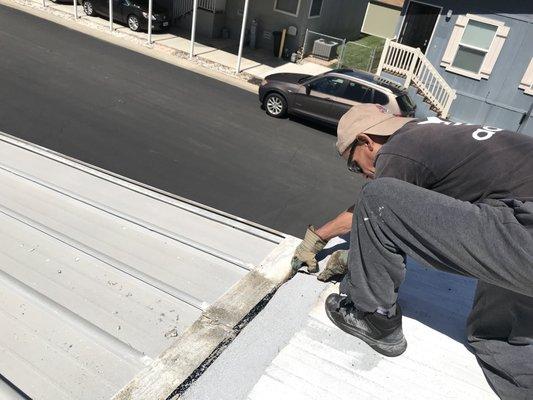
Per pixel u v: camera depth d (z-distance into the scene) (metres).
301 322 1.88
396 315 1.77
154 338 1.68
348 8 21.09
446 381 1.71
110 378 1.50
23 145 3.28
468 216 1.42
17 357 1.52
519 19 12.57
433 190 1.60
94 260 2.07
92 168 3.06
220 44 18.16
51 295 1.82
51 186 2.71
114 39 16.61
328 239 2.09
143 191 2.84
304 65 17.62
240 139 10.88
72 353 1.57
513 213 1.38
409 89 14.12
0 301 1.74
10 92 11.07
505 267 1.37
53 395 1.42
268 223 7.91
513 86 13.35
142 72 14.12
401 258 1.61
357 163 1.89
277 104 12.38
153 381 1.50
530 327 1.63
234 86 14.52
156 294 1.91
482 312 1.77
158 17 17.44
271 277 2.11
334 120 11.64
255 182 9.14
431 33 14.22
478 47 13.40
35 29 16.12
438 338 1.92
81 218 2.42
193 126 11.10
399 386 1.66
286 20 17.72
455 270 1.51
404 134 1.62
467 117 14.30
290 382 1.61
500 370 1.69
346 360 1.73
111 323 1.72
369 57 19.28
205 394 1.51
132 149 9.51
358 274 1.69
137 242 2.27
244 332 1.79
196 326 1.76
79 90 11.91
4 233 2.17
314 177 9.74
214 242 2.38
